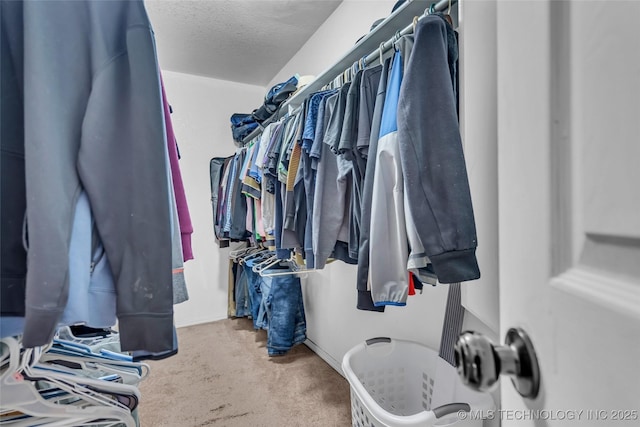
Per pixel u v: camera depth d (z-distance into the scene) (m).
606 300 0.22
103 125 0.57
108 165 0.57
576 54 0.25
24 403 0.58
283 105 1.97
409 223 0.71
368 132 0.95
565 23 0.26
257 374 1.85
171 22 2.06
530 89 0.29
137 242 0.57
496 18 0.37
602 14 0.23
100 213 0.57
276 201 1.58
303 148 1.26
